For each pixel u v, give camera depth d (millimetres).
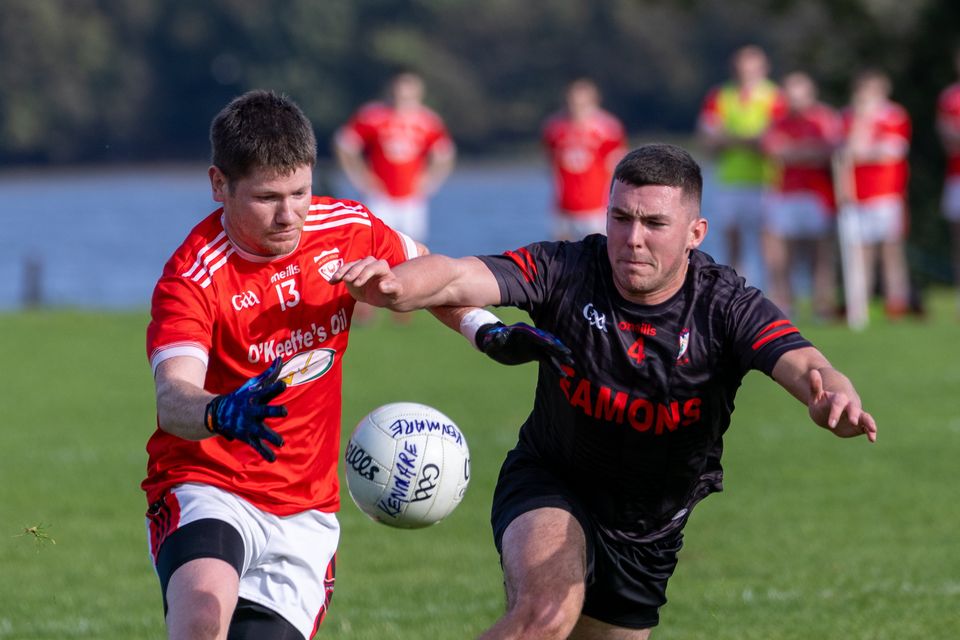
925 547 32688
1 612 28344
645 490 19766
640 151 18781
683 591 29375
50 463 43281
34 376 60031
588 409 19297
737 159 70562
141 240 171000
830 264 72188
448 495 19984
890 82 101250
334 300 19156
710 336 18969
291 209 18016
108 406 53156
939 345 62875
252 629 18750
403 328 74125
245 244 18562
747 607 27828
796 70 104938
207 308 18328
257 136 17703
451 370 59719
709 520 36000
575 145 73375
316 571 19297
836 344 63375
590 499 19938
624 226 18453
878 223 72875
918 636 25188
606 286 19250
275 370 16406
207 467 18750
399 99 71125
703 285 19172
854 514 36188
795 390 18219
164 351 17875
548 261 19609
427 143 71688
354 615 27797
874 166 72000
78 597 29656
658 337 18984
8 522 36281
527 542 18766
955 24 100125
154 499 18875
